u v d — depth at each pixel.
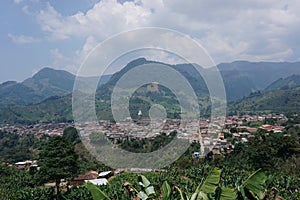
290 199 17.16
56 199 22.27
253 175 5.03
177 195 5.74
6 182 30.66
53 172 21.67
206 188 4.84
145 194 5.80
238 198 5.12
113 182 19.55
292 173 25.78
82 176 23.69
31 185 30.23
